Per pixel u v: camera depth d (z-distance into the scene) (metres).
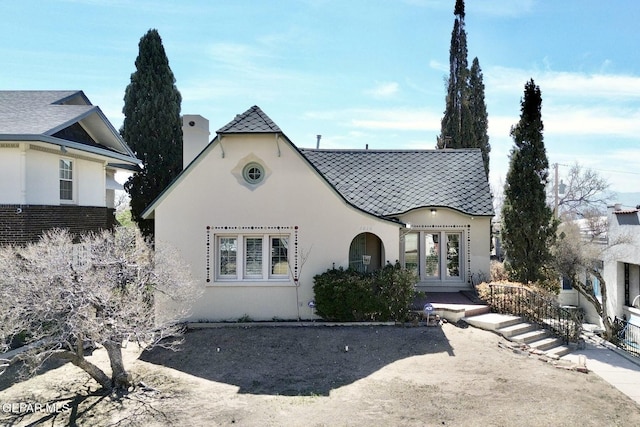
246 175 14.11
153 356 11.14
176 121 26.36
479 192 17.66
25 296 8.04
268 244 14.03
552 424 7.66
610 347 12.88
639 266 18.28
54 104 17.11
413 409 8.18
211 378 9.74
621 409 8.30
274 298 13.88
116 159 19.38
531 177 16.05
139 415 7.97
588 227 24.48
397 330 12.80
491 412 8.07
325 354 11.06
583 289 17.00
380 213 16.84
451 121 32.47
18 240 14.03
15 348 11.29
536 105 16.20
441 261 17.22
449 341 11.88
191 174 13.87
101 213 18.83
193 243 13.83
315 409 8.20
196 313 13.75
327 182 13.95
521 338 12.16
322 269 13.98
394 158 20.06
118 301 8.58
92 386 9.31
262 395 8.83
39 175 15.05
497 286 14.60
